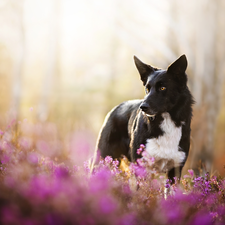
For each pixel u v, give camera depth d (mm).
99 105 32969
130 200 3123
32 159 3373
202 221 2848
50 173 3453
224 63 14109
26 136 9016
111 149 5617
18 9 23641
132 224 2758
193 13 15109
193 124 13500
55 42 25297
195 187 4160
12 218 2234
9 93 33031
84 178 3420
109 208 2412
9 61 33062
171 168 5188
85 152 6543
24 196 2438
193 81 15172
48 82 25047
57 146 7992
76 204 2430
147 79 5258
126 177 3775
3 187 2697
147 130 4938
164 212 2893
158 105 4848
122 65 37156
